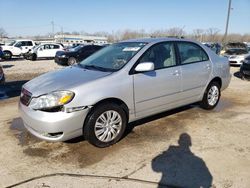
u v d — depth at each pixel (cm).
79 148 387
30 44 2533
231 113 552
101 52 493
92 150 380
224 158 356
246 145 396
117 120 396
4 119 521
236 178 310
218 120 506
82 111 356
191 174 318
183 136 429
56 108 346
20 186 296
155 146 393
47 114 346
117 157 360
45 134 357
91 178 311
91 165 340
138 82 409
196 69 507
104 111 378
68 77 394
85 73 406
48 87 366
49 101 347
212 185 297
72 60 1681
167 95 459
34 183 302
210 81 547
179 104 493
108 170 328
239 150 379
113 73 393
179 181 304
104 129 384
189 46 512
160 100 449
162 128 464
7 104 646
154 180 306
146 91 423
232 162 345
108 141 389
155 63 442
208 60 542
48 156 364
